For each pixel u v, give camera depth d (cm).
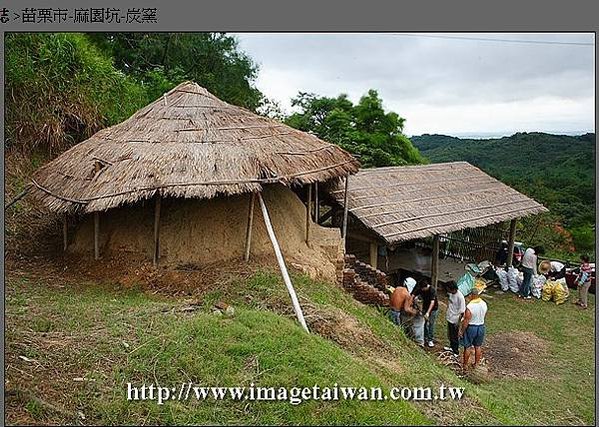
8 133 1162
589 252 2073
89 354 586
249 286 805
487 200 1536
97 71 1350
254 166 885
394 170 1523
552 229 2112
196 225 897
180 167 844
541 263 1540
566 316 1296
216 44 2462
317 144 1078
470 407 625
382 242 1277
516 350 1071
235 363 570
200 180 830
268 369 561
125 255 897
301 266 910
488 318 1253
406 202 1356
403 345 837
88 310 714
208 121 957
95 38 1981
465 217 1389
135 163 854
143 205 934
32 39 1219
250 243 901
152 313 707
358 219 1205
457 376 823
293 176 919
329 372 567
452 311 973
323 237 1065
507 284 1470
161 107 993
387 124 2442
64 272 897
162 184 813
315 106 2561
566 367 995
